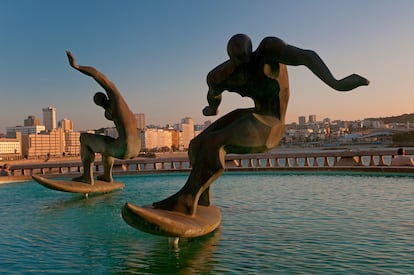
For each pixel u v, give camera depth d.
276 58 6.07
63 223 8.04
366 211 8.51
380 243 5.91
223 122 6.62
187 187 6.08
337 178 16.56
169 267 5.03
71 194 13.20
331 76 5.44
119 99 11.38
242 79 6.51
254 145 6.00
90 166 12.62
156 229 5.18
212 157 5.97
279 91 6.31
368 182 14.51
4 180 18.83
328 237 6.33
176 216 5.68
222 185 14.91
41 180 11.18
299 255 5.41
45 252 5.80
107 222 8.01
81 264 5.21
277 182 15.66
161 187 15.23
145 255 5.54
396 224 7.14
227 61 6.81
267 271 4.80
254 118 6.05
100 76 10.89
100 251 5.79
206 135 6.39
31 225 7.89
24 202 11.48
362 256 5.30
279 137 6.35
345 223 7.34
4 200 12.02
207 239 6.32
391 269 4.77
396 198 10.30
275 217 8.09
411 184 13.51
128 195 12.69
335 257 5.28
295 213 8.51
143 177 20.50
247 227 7.16
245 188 13.73
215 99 7.13
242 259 5.29
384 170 17.08
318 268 4.86
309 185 14.18
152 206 6.16
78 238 6.62
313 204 9.67
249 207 9.47
